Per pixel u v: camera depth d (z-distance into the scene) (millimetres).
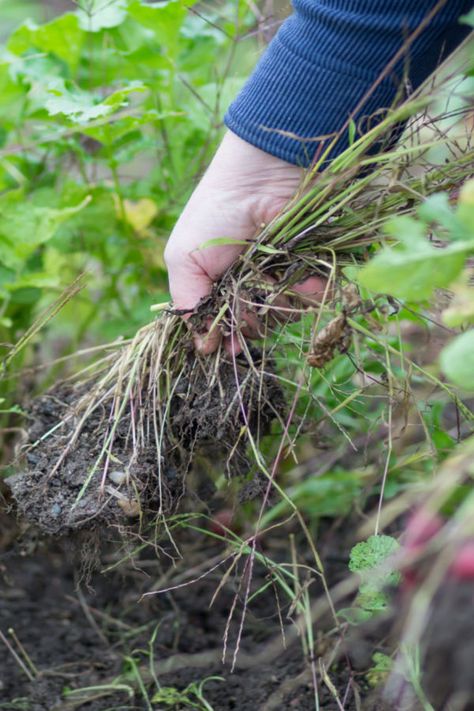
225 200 1067
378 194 1057
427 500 973
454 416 1280
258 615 1259
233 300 1061
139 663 1192
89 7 1286
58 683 1166
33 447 1104
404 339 1251
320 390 1196
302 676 1114
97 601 1297
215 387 1083
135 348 1114
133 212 1350
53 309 1188
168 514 1092
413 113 1020
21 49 1345
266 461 1152
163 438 1071
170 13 1257
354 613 1090
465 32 1039
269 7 1351
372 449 1264
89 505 1047
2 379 1213
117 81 1372
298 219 1060
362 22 1002
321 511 1274
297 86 1034
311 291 1086
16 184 1396
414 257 864
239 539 1116
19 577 1333
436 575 861
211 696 1133
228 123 1062
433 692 935
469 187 856
